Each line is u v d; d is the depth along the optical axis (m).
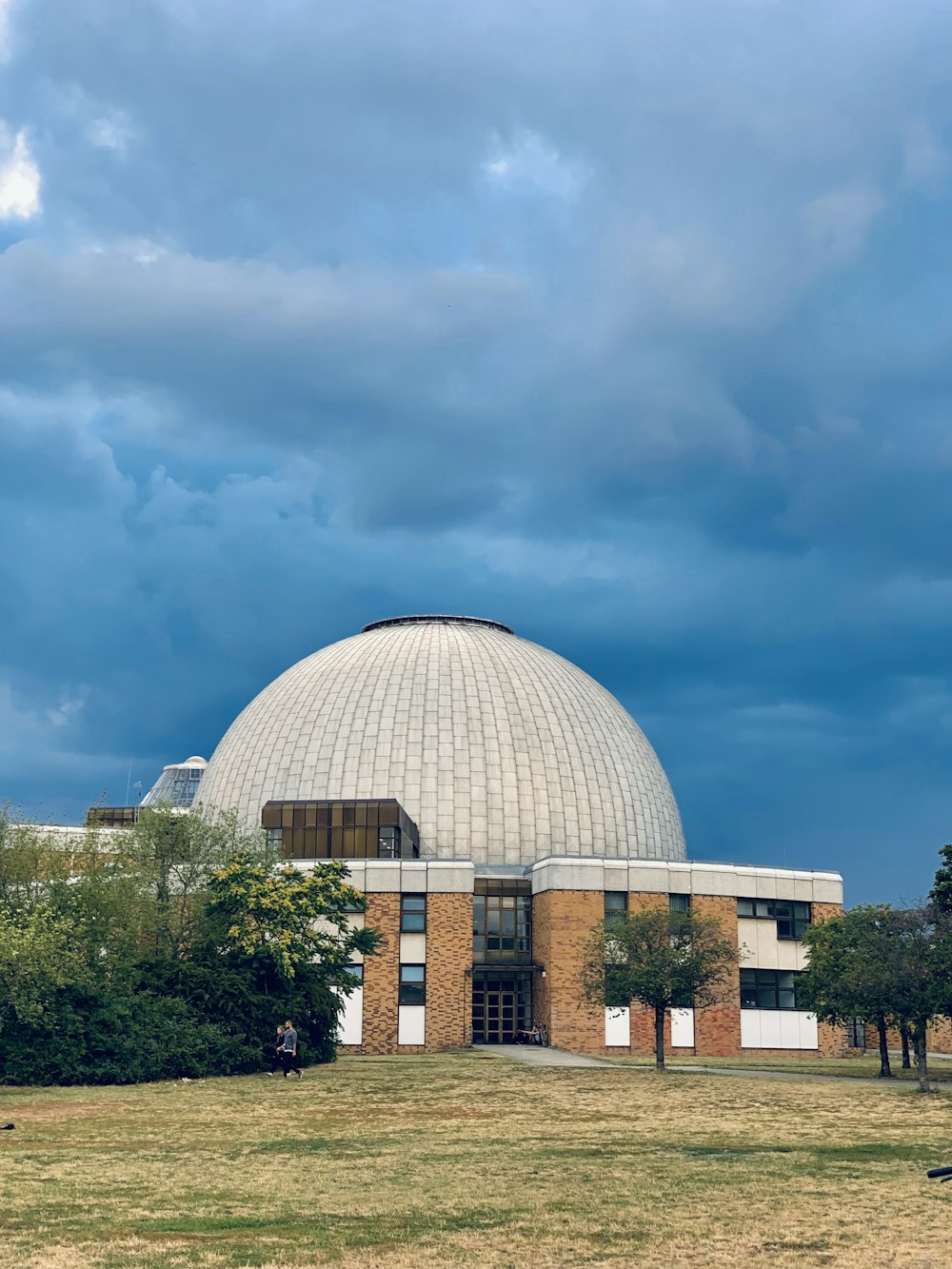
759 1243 17.42
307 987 55.03
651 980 54.06
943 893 51.50
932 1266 16.17
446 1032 73.56
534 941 78.44
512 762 90.75
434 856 87.38
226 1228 18.25
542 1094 40.97
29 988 44.12
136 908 55.78
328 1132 30.48
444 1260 16.30
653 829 95.62
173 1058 46.19
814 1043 78.56
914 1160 25.47
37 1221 18.59
